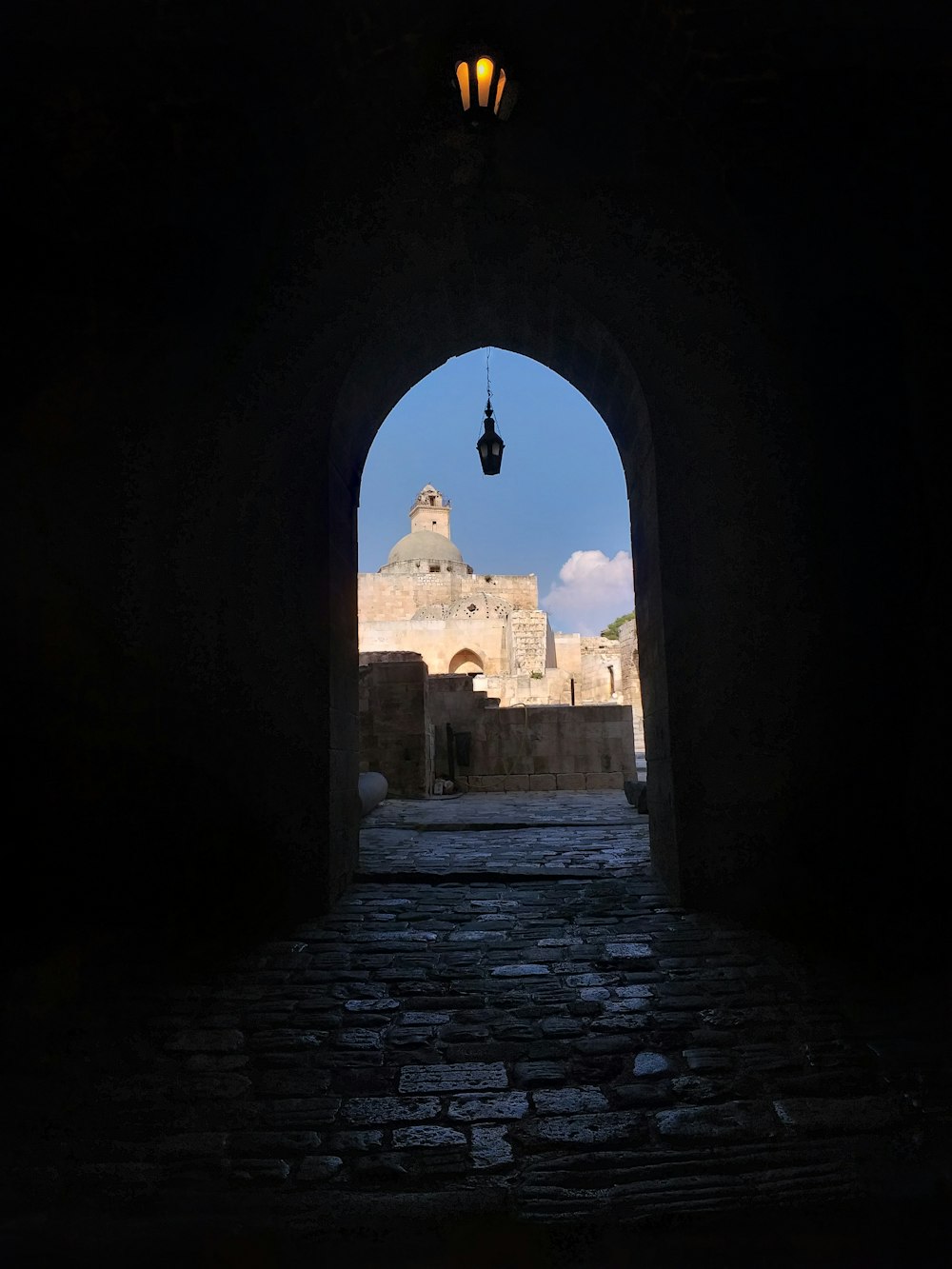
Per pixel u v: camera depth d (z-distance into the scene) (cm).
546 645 3734
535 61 498
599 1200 230
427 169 557
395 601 4822
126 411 545
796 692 501
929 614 475
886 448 497
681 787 515
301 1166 248
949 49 438
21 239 534
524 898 547
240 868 509
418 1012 360
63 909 501
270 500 545
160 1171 247
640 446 601
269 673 528
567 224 562
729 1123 266
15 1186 239
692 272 547
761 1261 207
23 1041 335
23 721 513
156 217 541
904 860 464
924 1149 248
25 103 473
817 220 521
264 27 456
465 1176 243
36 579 525
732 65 480
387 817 993
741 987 379
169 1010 366
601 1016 352
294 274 560
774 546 516
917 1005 352
